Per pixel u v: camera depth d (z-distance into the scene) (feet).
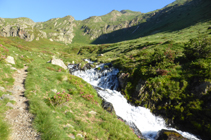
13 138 21.01
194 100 47.19
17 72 55.36
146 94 60.70
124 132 37.09
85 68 117.91
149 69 70.23
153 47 140.36
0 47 69.15
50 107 35.14
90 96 55.31
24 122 26.02
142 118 52.85
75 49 396.78
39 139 22.72
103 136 31.91
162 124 48.78
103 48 289.53
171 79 60.29
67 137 25.09
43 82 51.57
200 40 71.41
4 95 32.50
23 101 34.55
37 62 99.09
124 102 64.80
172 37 182.50
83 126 32.32
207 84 47.03
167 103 52.54
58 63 104.12
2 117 24.73
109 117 43.06
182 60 73.77
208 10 313.12
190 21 311.68
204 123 39.81
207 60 60.13
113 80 88.02
